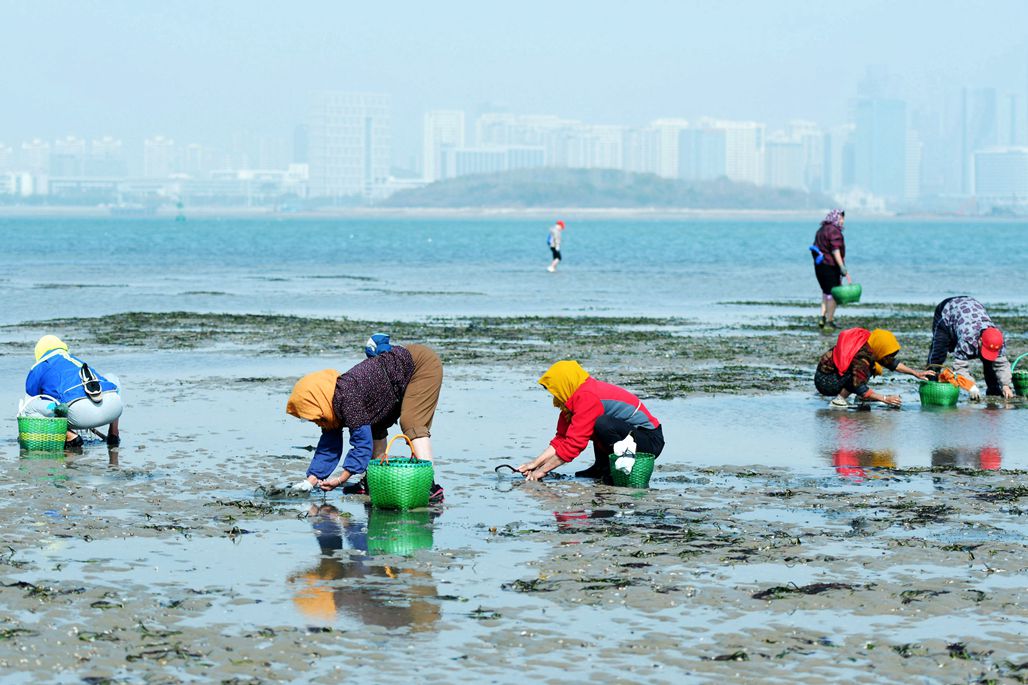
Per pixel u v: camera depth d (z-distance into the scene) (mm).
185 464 15539
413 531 12195
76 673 8258
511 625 9266
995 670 8406
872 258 92312
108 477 14688
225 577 10492
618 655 8641
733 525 12398
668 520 12656
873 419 19641
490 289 53875
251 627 9180
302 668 8375
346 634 9047
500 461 16016
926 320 38312
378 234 176750
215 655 8594
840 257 34375
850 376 20844
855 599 9906
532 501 13617
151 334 32875
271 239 144625
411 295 49875
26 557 11047
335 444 14156
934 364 23062
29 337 31750
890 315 40531
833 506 13305
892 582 10383
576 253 101750
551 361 27203
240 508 13125
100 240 133750
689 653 8695
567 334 33375
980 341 22297
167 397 21453
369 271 70375
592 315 40156
